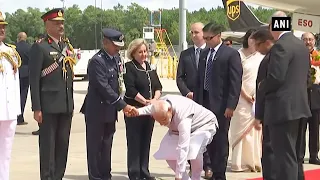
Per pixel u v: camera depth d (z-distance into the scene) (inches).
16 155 313.4
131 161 235.6
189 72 247.8
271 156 218.1
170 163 206.5
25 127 439.5
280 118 192.5
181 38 701.9
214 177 233.0
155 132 403.5
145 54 235.0
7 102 201.0
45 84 208.7
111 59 222.2
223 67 227.8
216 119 209.3
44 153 211.8
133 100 231.0
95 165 226.5
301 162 212.7
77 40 2687.0
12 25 2484.0
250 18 916.0
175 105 196.9
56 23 209.9
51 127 211.6
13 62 202.4
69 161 294.8
